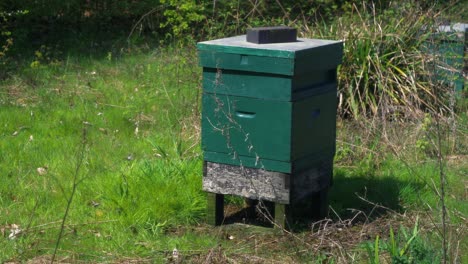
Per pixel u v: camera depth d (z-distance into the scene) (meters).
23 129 8.52
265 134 5.75
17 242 5.69
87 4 13.84
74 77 10.59
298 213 6.43
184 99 9.38
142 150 7.90
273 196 5.84
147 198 6.34
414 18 9.49
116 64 11.30
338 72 8.95
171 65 10.75
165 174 6.76
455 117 8.70
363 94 8.86
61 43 12.59
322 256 5.52
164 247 5.71
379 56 9.09
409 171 7.33
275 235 5.93
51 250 5.60
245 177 5.90
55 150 7.83
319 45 5.80
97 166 7.31
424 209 6.54
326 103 6.06
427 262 5.00
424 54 9.05
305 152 5.88
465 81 9.45
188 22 10.67
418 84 8.94
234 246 5.76
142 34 13.45
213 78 5.84
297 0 12.47
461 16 11.89
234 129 5.85
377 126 8.39
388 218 6.35
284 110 5.65
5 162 7.43
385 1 11.60
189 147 7.84
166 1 12.94
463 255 5.45
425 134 7.98
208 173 6.05
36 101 9.55
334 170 7.41
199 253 5.61
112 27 13.77
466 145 8.14
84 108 9.27
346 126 8.52
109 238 5.84
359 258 5.46
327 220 5.95
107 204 6.31
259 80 5.69
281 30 5.89
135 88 10.16
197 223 6.21
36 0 12.91
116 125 8.78
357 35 9.14
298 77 5.69
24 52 11.87
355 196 6.82
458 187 7.04
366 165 7.52
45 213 6.24
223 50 5.73
